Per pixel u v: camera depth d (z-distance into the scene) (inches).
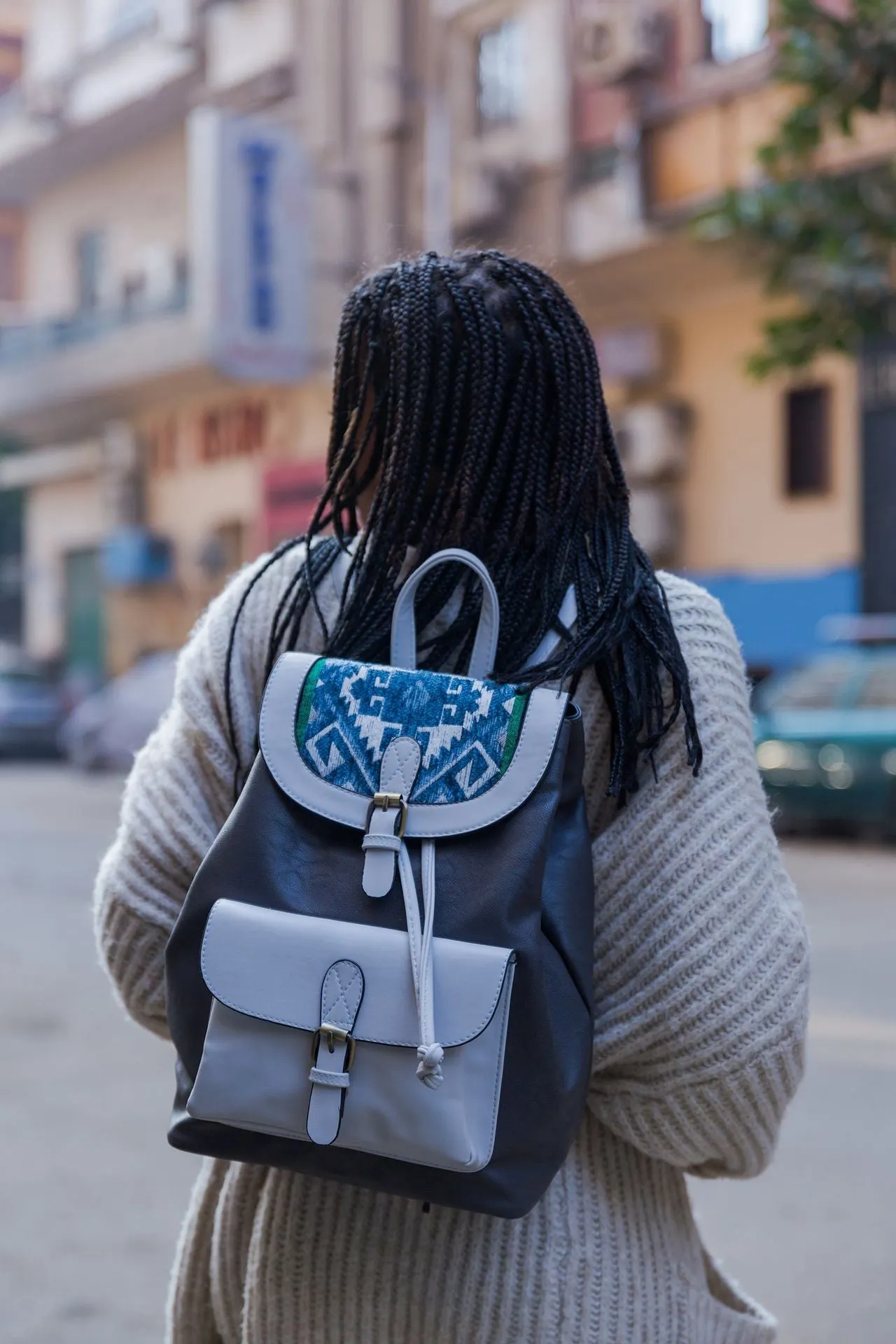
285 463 808.9
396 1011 43.1
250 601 54.1
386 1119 42.9
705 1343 51.1
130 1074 195.3
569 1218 48.3
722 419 618.5
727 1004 46.0
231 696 52.7
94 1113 178.4
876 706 432.8
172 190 869.8
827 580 583.5
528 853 44.2
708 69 588.1
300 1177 50.0
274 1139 45.3
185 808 51.7
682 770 47.9
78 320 892.6
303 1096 43.6
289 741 47.1
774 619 598.2
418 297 51.0
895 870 384.2
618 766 48.0
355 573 52.4
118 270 911.0
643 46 596.4
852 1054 204.8
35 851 441.1
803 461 596.4
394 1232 48.6
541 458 50.5
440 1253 48.1
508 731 45.9
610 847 47.8
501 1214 43.8
